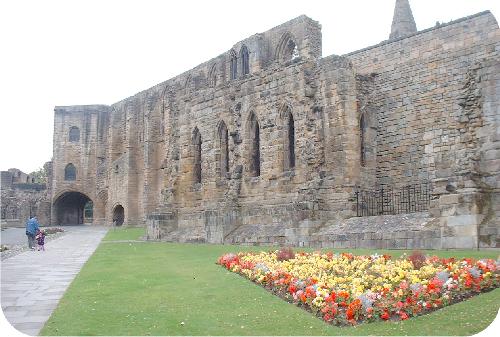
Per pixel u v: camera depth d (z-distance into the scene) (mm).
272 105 36219
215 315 13023
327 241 27406
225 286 16781
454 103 35156
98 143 96875
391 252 21797
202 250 29625
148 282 17797
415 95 37156
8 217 93062
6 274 20859
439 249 22234
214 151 41969
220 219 35781
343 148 31391
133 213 84938
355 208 30766
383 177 38094
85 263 24391
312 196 30828
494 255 18734
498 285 14422
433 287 13258
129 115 87375
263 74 37281
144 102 86125
